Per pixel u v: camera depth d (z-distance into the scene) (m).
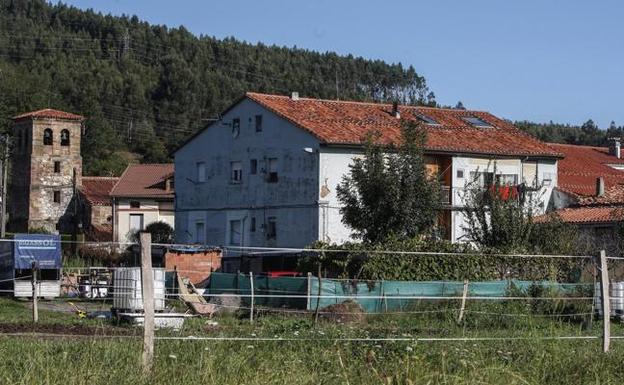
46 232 76.00
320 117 48.31
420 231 35.62
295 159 46.38
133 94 129.75
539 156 50.34
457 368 11.45
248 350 12.22
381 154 35.91
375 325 20.22
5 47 141.88
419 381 10.51
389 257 28.36
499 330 20.05
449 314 22.33
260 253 40.25
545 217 35.50
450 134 49.84
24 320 22.41
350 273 29.05
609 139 74.00
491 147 48.97
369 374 10.77
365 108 52.34
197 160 54.28
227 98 134.75
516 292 24.25
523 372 11.91
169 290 27.19
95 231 74.00
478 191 35.50
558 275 29.12
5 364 10.61
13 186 84.75
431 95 152.25
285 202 47.00
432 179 36.44
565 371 12.13
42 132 82.44
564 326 20.61
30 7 165.00
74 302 31.20
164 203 73.69
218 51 154.75
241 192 50.41
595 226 38.94
